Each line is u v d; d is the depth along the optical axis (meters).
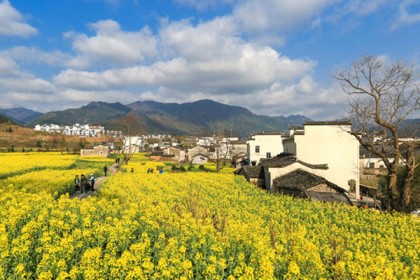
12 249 9.21
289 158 37.81
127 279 8.48
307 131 38.03
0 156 72.75
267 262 9.45
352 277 10.26
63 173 38.19
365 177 52.19
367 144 29.34
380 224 19.55
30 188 26.11
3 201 17.38
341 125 37.66
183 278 8.52
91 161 75.19
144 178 37.00
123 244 11.33
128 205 17.91
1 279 8.30
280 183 32.72
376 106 28.03
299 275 9.43
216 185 34.03
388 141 28.94
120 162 82.31
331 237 15.49
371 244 15.46
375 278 9.73
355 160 37.53
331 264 11.46
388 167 28.30
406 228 18.84
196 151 103.25
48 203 15.91
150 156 108.19
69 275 8.38
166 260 9.98
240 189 31.97
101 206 16.56
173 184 34.28
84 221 12.95
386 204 32.50
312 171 35.12
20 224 12.56
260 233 14.75
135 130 121.38
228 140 102.88
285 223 18.47
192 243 11.44
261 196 28.20
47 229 11.99
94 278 8.49
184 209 20.00
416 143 26.81
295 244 13.01
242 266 9.67
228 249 11.27
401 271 11.62
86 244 10.99
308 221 20.14
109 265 9.20
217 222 17.80
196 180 37.66
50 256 9.25
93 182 32.22
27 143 138.50
